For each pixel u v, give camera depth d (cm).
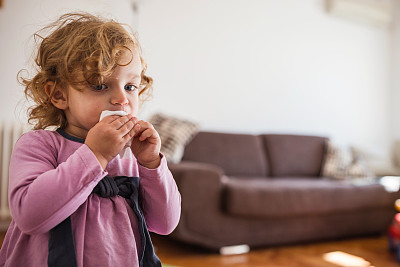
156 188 76
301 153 339
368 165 347
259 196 236
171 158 263
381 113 444
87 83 68
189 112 334
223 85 350
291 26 387
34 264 66
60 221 63
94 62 67
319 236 263
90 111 69
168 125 277
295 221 254
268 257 228
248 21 364
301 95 392
